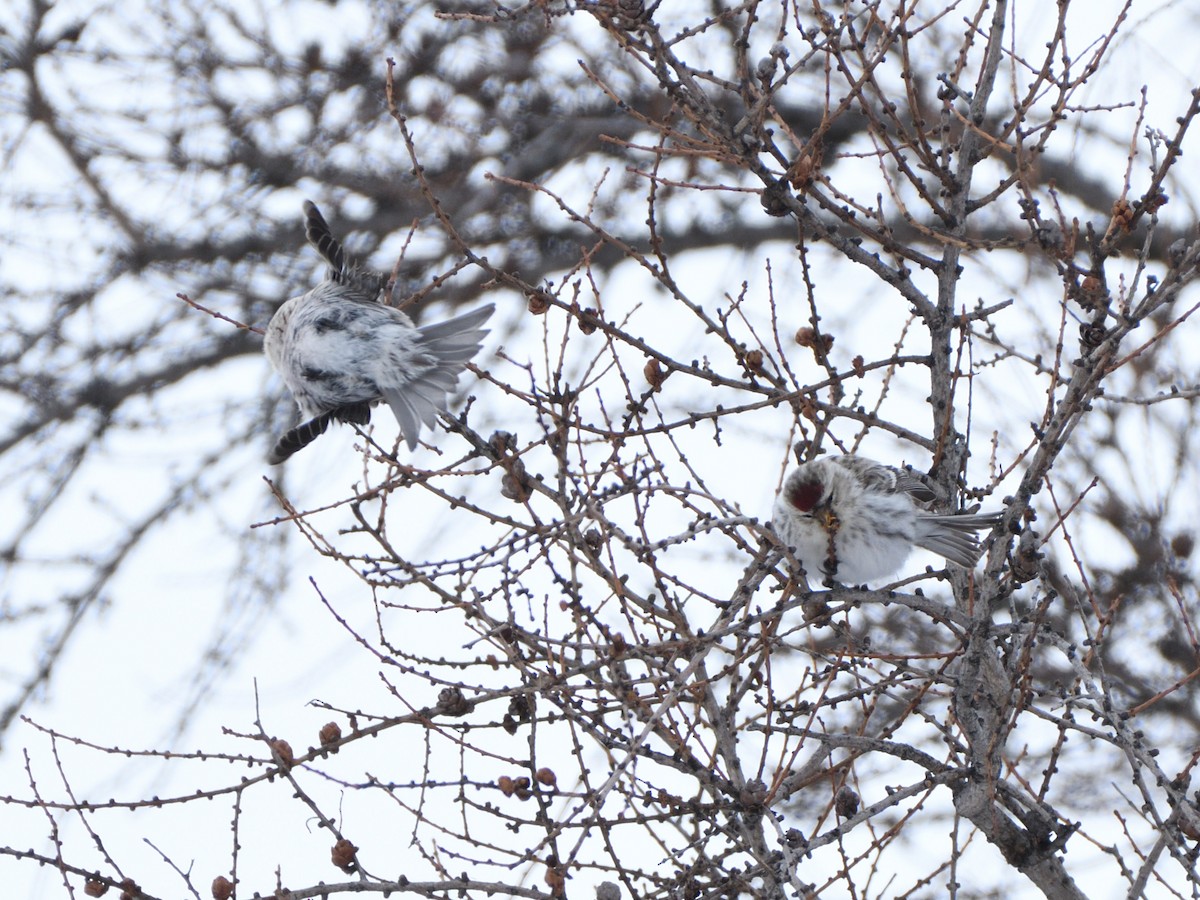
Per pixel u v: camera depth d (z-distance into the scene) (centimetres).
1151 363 1678
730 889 959
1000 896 1376
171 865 972
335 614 985
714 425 1037
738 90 997
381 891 954
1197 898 916
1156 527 1636
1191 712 1662
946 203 1064
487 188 2095
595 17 977
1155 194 921
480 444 1057
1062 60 1001
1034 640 1002
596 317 1016
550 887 953
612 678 989
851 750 1112
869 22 1001
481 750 970
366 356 1124
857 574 1111
